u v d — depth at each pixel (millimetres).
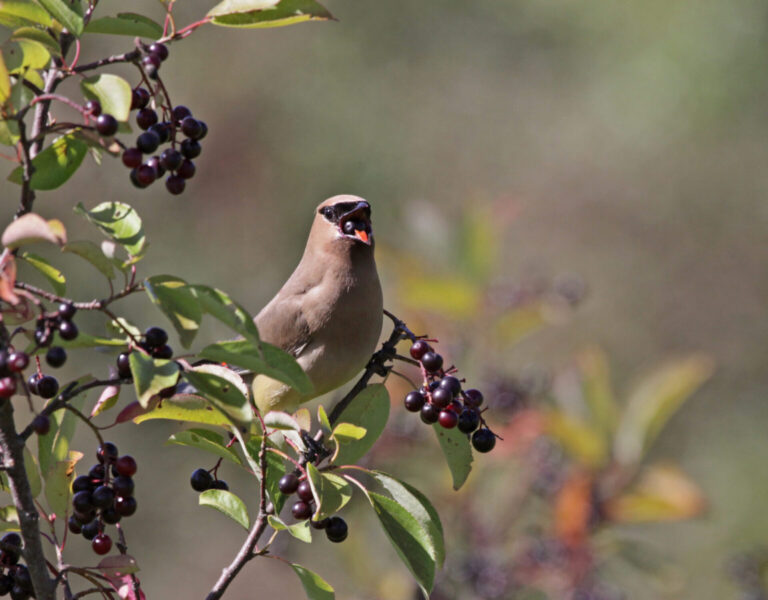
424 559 5328
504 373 10688
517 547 10086
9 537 5223
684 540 15695
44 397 4824
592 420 10008
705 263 22062
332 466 5750
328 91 21344
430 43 22266
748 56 21297
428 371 5938
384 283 12070
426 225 11188
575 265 22234
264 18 5098
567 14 22422
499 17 22547
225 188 20641
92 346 4777
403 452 10125
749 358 21359
